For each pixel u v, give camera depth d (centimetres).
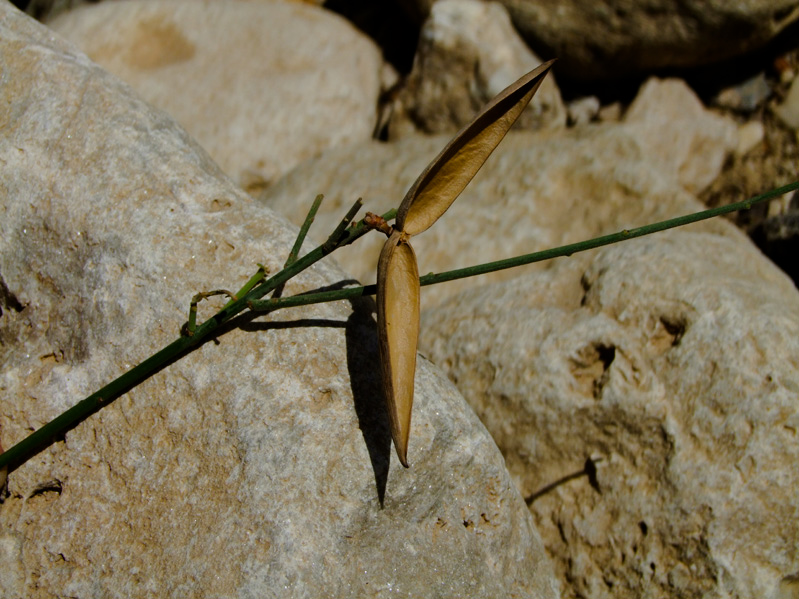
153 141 32
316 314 29
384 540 26
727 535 31
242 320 28
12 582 27
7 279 31
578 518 34
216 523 26
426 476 27
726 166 58
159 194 31
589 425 34
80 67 33
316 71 56
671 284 35
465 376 37
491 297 39
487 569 27
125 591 26
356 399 27
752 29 55
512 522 29
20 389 29
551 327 36
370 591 25
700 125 57
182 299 29
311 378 27
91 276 30
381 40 63
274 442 26
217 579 25
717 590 31
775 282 38
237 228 30
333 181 50
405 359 24
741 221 56
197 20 56
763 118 59
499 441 36
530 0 56
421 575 26
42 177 31
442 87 54
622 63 58
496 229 44
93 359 29
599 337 35
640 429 33
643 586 32
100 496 27
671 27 55
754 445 32
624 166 45
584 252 40
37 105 32
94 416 28
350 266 44
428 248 44
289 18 58
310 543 25
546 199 45
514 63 54
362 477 26
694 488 32
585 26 56
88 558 27
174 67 55
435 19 54
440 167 25
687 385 33
